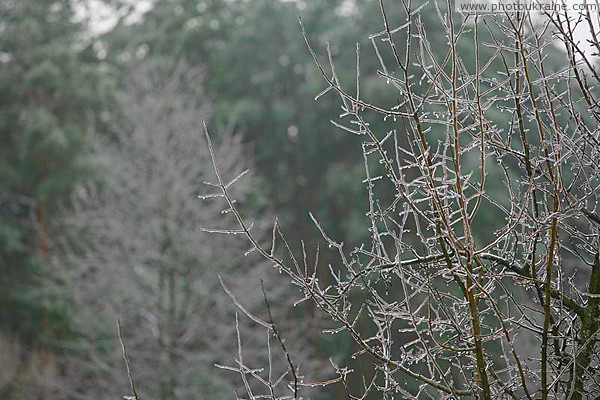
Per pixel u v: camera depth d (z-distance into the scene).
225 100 29.17
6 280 23.17
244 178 18.11
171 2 31.38
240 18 32.12
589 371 3.78
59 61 24.69
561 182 3.70
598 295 3.65
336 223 26.81
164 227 16.66
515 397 3.63
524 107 3.94
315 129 28.20
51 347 22.16
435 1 3.55
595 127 4.14
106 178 20.53
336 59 27.86
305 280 3.67
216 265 17.05
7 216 24.19
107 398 15.93
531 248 3.87
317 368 19.09
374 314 3.90
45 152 24.14
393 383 3.70
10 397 18.47
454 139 3.48
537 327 3.90
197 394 15.93
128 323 16.84
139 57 29.70
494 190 16.78
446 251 3.55
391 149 20.05
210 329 16.89
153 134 17.14
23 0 25.19
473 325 3.54
